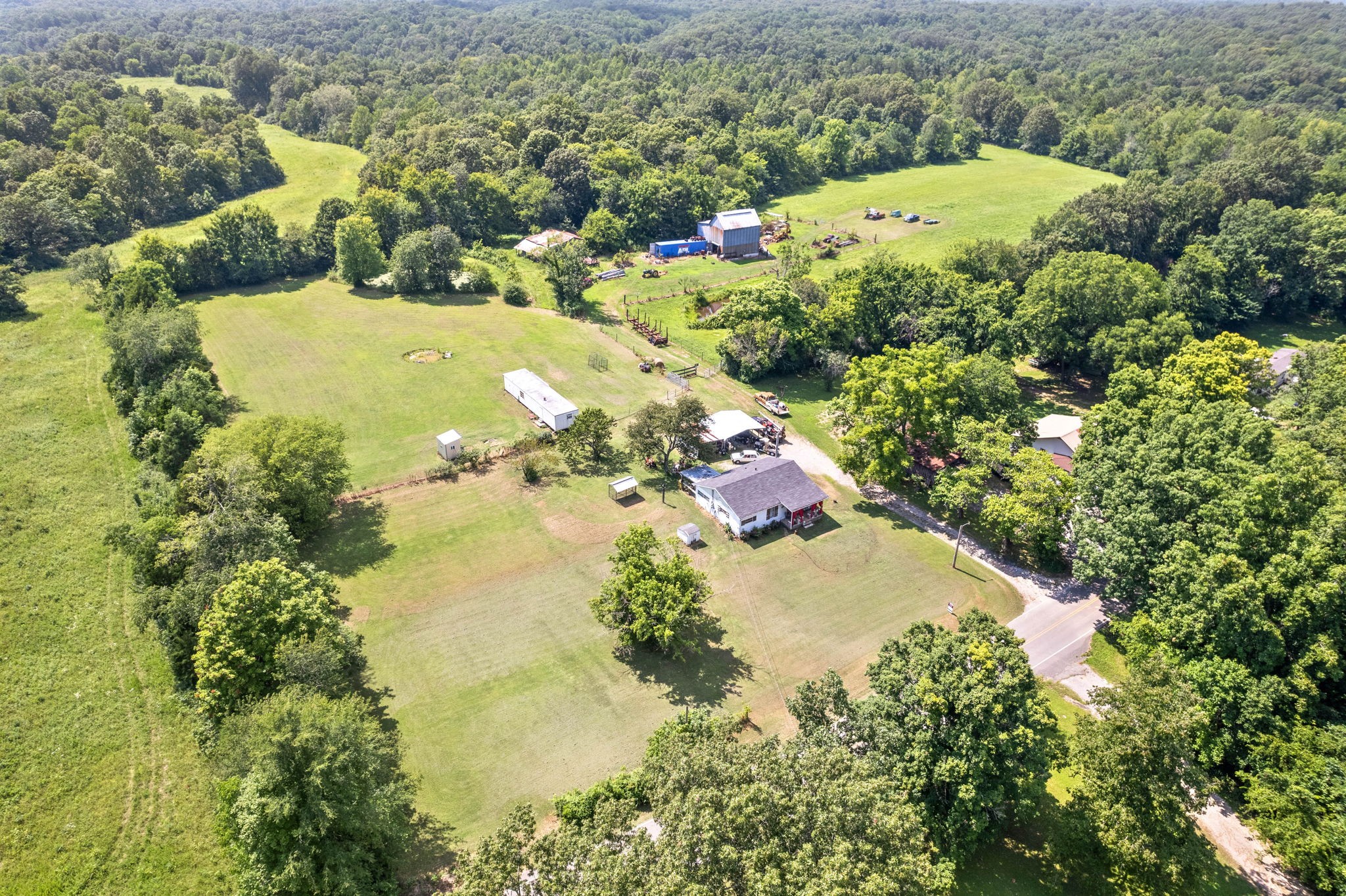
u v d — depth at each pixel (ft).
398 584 210.38
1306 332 386.32
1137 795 131.44
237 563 178.50
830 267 458.09
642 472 265.13
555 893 104.78
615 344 359.66
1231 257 380.37
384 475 257.55
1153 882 132.26
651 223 509.35
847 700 147.54
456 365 333.62
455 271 418.10
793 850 106.73
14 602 195.72
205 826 147.23
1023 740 134.41
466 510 242.37
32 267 392.68
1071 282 319.06
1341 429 227.20
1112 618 199.93
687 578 185.98
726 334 353.31
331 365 328.90
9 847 142.00
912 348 272.92
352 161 587.68
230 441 222.48
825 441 285.64
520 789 154.40
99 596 201.05
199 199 482.28
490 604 204.44
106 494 239.30
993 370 266.36
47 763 157.69
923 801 137.80
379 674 181.27
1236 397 256.11
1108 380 315.37
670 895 98.94
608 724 169.89
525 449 272.31
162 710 170.71
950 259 372.79
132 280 331.98
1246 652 163.84
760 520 234.79
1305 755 144.87
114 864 140.26
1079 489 221.66
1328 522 175.32
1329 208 428.97
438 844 142.41
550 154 532.73
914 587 215.51
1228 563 169.07
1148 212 411.13
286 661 151.94
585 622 199.41
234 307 382.63
